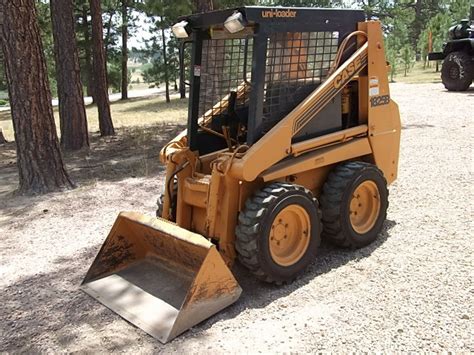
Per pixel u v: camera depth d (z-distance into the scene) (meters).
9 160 10.90
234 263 4.49
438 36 24.14
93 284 4.29
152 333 3.54
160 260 4.42
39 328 3.76
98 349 3.44
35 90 7.21
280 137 4.05
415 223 5.25
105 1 26.33
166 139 11.92
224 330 3.53
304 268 4.20
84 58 26.50
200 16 4.28
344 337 3.36
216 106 4.75
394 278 4.10
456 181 6.54
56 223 6.07
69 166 9.30
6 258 5.10
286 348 3.28
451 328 3.36
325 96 4.40
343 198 4.44
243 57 4.60
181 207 4.41
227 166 3.90
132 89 45.50
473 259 4.33
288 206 3.99
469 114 11.12
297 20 4.16
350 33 4.63
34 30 7.15
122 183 7.77
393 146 5.18
